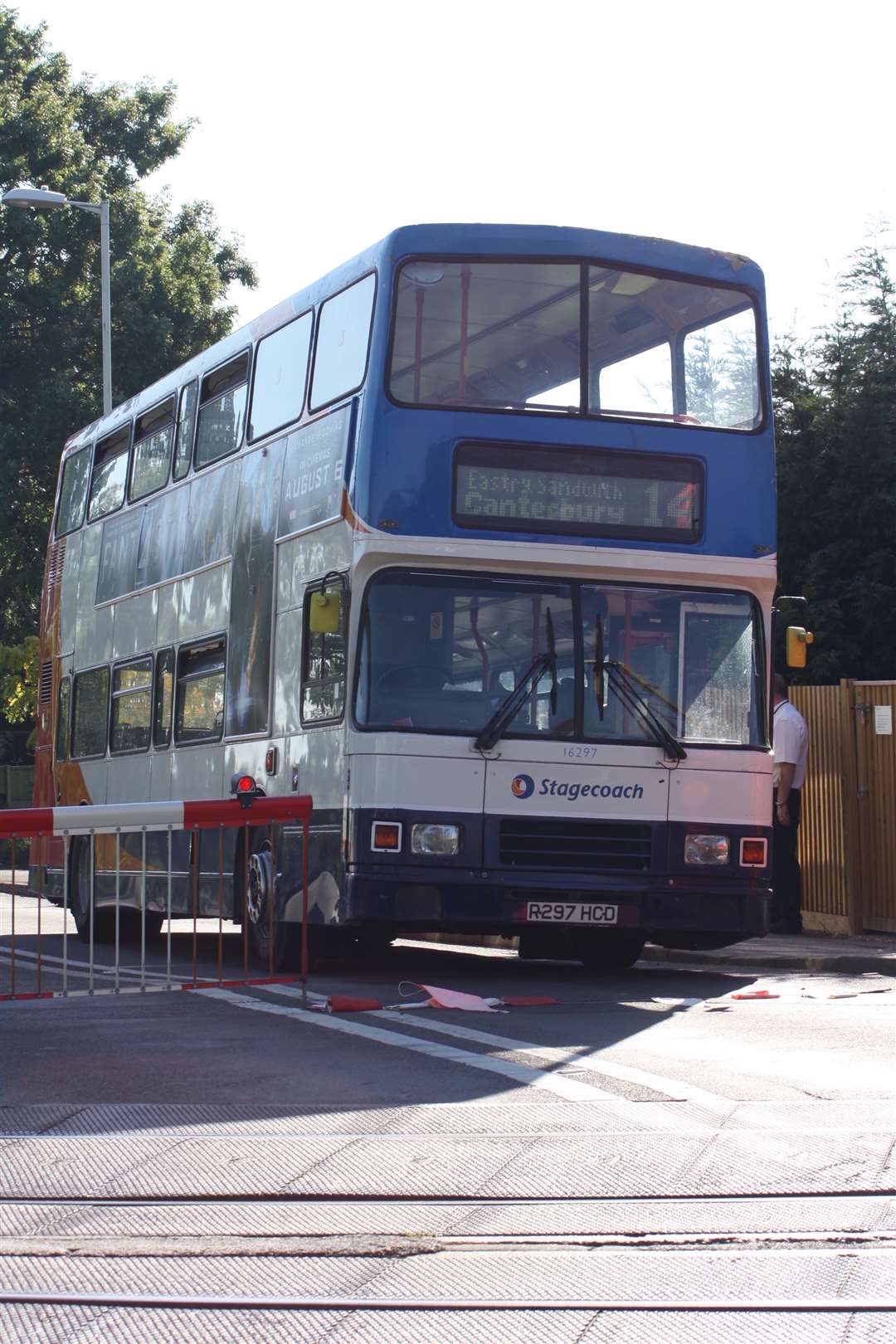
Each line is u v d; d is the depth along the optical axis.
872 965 14.98
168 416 18.69
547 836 13.22
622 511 13.59
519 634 13.39
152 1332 5.11
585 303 13.78
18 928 22.75
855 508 24.28
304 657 14.21
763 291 14.34
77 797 20.72
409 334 13.45
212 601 16.69
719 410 14.02
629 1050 9.73
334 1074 9.02
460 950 18.75
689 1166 6.91
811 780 18.41
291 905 14.20
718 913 13.61
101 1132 7.72
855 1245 5.89
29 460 45.84
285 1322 5.21
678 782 13.52
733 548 13.82
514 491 13.40
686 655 13.72
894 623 23.80
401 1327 5.13
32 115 47.19
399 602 13.25
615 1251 5.88
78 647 21.17
